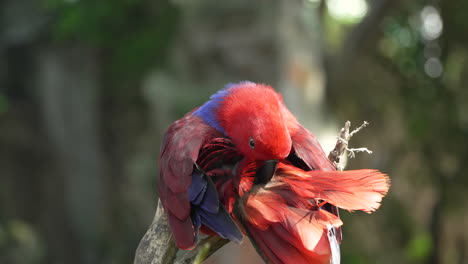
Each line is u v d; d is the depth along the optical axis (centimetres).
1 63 1892
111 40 1681
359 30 1509
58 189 1978
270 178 366
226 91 417
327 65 1535
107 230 1942
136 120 1906
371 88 1734
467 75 1645
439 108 1684
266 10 1379
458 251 1709
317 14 1549
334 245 350
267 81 1384
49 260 1936
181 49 1524
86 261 1961
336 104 1627
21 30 1861
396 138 1734
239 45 1398
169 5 1658
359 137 1730
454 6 1566
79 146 1945
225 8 1394
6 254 1823
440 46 1628
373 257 1688
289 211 339
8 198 1930
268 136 364
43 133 1973
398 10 1591
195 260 376
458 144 1683
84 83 1912
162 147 410
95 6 1602
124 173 1906
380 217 1723
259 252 337
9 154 1944
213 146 381
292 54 1383
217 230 335
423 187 1728
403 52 1683
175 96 1528
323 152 398
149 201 1861
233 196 359
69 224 1970
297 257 330
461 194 1694
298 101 1379
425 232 1734
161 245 396
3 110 1833
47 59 1898
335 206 369
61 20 1678
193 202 349
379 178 345
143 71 1756
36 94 1939
